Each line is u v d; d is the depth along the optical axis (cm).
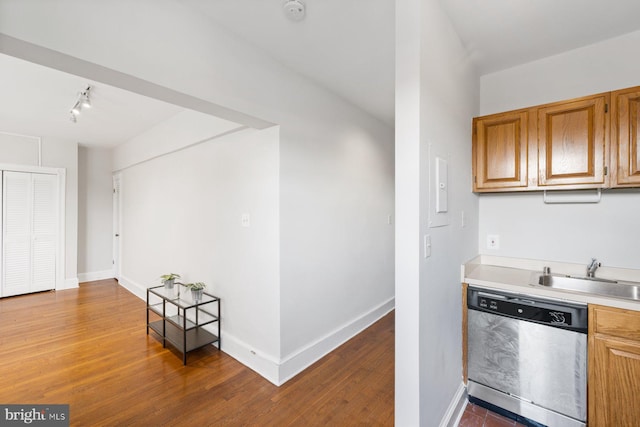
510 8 158
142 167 419
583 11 160
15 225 414
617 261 188
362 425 172
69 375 222
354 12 159
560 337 156
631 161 162
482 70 229
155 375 223
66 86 256
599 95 171
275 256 220
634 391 138
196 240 308
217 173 278
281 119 217
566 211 205
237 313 255
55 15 115
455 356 180
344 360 248
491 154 208
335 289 276
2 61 214
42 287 438
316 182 251
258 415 181
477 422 173
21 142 414
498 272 207
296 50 200
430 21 141
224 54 176
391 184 372
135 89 152
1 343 274
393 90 263
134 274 442
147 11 142
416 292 132
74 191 464
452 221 176
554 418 159
